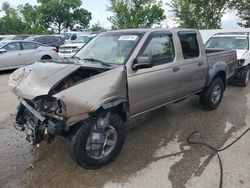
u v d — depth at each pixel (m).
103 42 4.54
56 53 13.69
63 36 21.48
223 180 3.44
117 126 3.76
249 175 3.54
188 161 3.90
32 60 12.55
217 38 9.55
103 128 3.54
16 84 3.72
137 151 4.20
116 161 3.90
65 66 3.50
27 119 3.80
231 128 5.11
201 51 5.38
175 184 3.38
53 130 3.21
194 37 5.25
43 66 3.69
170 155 4.08
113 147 3.80
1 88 8.64
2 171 3.66
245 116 5.76
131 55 3.96
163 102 4.63
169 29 4.73
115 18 30.89
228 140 4.58
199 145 4.40
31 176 3.56
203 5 25.30
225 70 6.08
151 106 4.38
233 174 3.57
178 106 6.39
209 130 5.01
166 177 3.52
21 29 42.53
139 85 3.98
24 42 12.50
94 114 3.50
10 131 4.97
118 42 4.31
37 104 3.42
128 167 3.75
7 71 12.41
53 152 4.17
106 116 3.58
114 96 3.54
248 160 3.92
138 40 4.16
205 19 25.64
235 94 7.65
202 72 5.38
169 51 4.63
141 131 4.96
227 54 6.38
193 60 5.11
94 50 4.50
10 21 42.41
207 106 5.98
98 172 3.64
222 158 3.98
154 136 4.75
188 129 5.05
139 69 4.00
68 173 3.62
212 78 5.68
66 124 3.25
